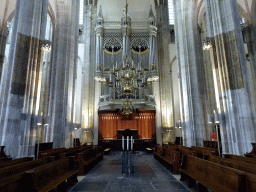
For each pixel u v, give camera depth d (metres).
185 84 13.20
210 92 16.88
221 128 8.14
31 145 7.53
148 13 22.73
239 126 7.61
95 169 9.04
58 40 12.45
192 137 12.17
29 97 7.71
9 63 7.84
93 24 21.61
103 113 19.95
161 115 20.27
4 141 6.94
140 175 7.59
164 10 22.34
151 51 19.92
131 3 22.92
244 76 7.92
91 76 20.39
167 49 21.30
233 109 7.76
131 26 21.44
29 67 7.80
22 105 7.41
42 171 4.28
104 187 5.91
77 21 14.89
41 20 8.56
